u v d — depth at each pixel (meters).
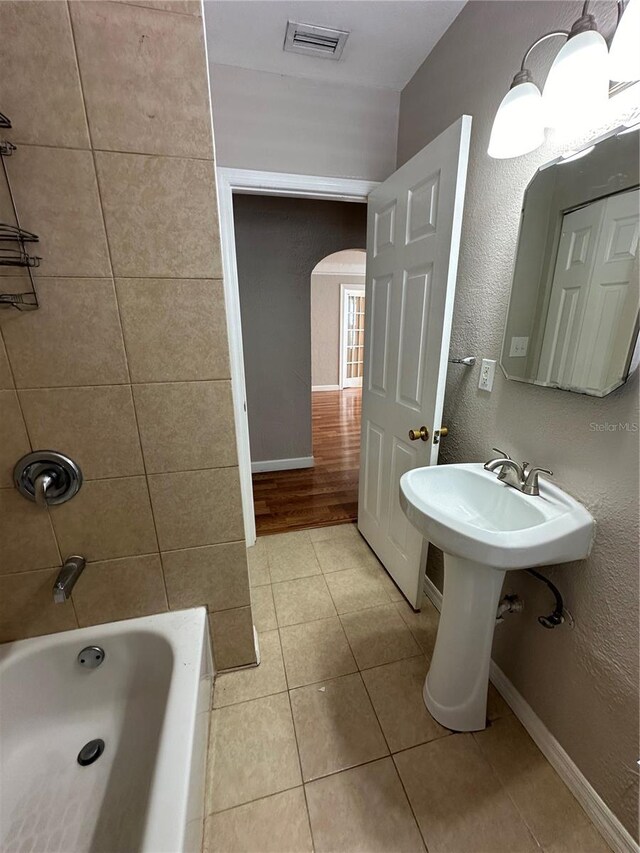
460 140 1.15
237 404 1.96
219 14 1.28
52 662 1.13
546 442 1.09
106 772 1.04
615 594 0.91
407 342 1.56
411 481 1.22
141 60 0.80
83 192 0.85
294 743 1.18
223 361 1.04
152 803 0.73
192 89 0.84
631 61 0.74
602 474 0.92
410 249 1.47
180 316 0.98
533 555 0.89
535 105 0.92
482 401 1.37
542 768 1.12
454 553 0.96
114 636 1.16
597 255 0.90
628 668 0.89
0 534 1.05
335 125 1.69
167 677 1.09
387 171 1.82
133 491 1.10
